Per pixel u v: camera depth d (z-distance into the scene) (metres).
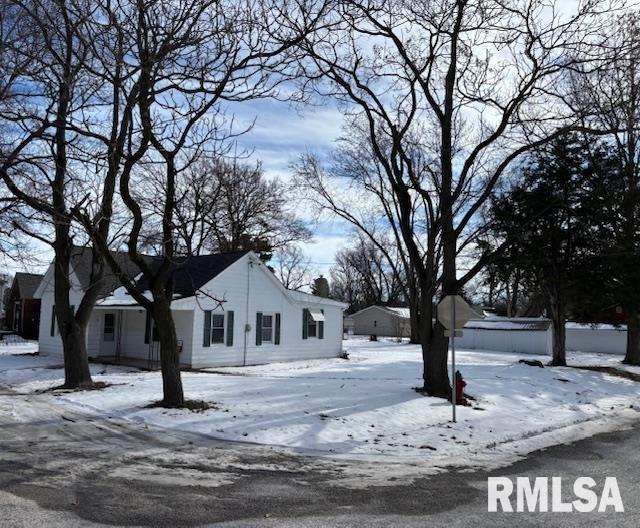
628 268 24.25
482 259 16.94
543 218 24.88
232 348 25.23
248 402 14.03
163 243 13.06
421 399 15.22
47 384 18.00
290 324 28.48
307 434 11.27
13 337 42.28
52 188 14.42
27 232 15.29
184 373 21.09
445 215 16.59
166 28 11.29
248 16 11.93
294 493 7.48
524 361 26.38
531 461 10.15
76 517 6.13
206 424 11.78
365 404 14.25
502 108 16.34
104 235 15.23
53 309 28.95
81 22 10.73
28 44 12.11
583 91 25.59
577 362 34.12
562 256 25.78
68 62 12.05
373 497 7.43
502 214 24.86
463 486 8.20
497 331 47.78
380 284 73.12
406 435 11.71
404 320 66.56
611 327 47.62
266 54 11.85
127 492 7.18
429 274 16.73
